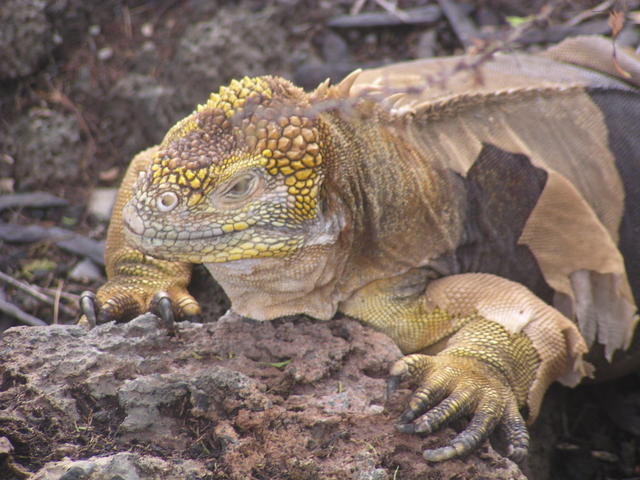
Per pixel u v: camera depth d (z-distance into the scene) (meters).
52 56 13.61
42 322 10.32
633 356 9.52
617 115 8.70
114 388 6.89
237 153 6.73
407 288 7.88
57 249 11.45
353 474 6.32
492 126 8.12
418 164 7.72
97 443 6.56
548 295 8.52
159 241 6.73
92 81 13.41
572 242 8.24
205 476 6.32
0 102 13.05
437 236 7.91
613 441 10.12
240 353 7.35
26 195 12.12
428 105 7.80
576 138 8.45
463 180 7.98
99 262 11.32
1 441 6.37
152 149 8.94
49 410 6.75
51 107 13.04
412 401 6.71
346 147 7.20
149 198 6.75
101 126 13.05
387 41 13.98
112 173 12.62
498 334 7.58
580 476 9.73
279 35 13.59
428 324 7.88
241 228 6.76
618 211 8.65
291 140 6.71
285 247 6.88
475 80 5.78
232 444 6.50
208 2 14.23
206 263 7.24
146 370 7.11
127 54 13.67
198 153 6.73
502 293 7.77
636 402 10.38
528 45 12.81
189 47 13.26
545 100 8.39
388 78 8.02
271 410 6.72
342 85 7.30
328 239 7.09
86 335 7.47
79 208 12.12
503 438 7.04
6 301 10.57
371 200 7.45
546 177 8.20
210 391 6.81
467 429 6.68
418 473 6.41
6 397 6.81
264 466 6.40
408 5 14.41
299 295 7.40
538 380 7.61
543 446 9.66
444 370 7.04
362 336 7.61
